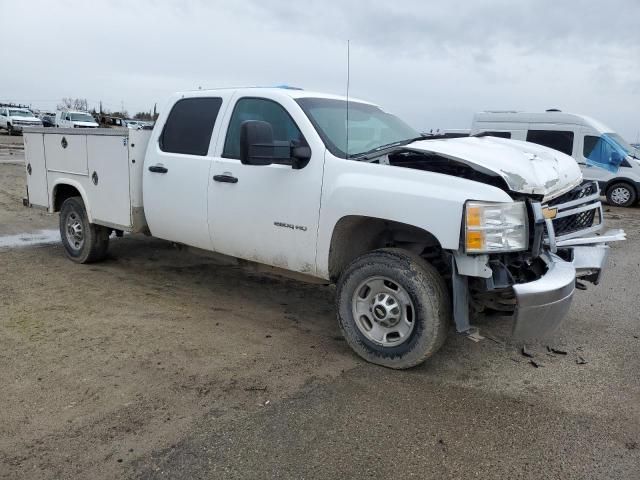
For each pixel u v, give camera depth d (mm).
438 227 3691
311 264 4438
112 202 6035
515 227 3736
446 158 3996
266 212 4617
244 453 2994
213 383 3764
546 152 4863
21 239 8133
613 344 4703
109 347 4281
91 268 6590
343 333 4254
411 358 3926
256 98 4840
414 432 3254
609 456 3061
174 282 6152
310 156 4355
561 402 3658
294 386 3766
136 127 5719
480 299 4168
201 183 5082
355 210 4039
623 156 15062
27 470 2797
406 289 3877
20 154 23688
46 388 3613
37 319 4816
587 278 4652
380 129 5023
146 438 3100
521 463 2984
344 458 2982
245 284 6184
